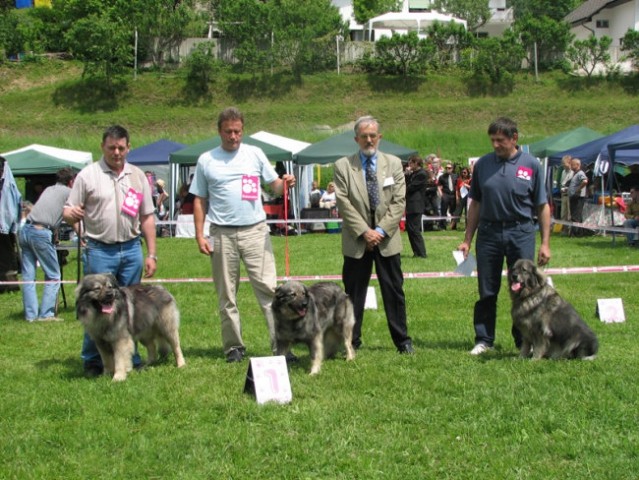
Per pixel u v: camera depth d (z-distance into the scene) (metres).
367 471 4.20
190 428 4.98
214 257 6.82
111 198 6.44
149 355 6.90
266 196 23.75
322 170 32.53
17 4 67.94
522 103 45.72
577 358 6.58
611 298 9.55
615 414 5.00
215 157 6.79
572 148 21.52
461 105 45.72
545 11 72.19
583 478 4.05
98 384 6.01
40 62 49.78
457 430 4.83
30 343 7.96
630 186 21.31
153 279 12.77
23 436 4.80
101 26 47.16
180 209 22.84
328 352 7.01
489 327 7.15
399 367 6.42
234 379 6.12
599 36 57.44
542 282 6.62
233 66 50.38
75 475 4.21
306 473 4.21
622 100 46.09
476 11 66.88
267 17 51.72
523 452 4.43
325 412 5.20
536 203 6.91
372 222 6.96
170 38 51.88
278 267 13.97
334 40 51.25
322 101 48.09
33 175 20.31
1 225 10.20
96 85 47.12
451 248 16.81
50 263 9.48
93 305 6.03
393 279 6.99
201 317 9.23
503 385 5.76
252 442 4.63
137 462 4.39
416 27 59.34
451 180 23.14
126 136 6.49
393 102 47.53
